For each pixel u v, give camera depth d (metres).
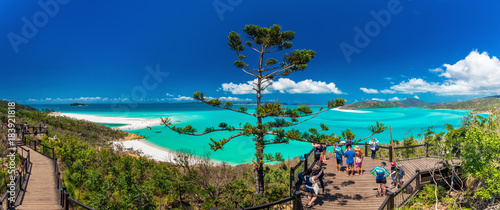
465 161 8.52
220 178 13.01
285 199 7.92
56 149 20.33
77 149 21.06
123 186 11.84
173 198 12.80
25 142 24.56
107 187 11.79
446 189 10.49
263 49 14.12
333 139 11.77
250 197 11.00
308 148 39.72
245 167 21.30
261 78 14.09
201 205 12.54
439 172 11.38
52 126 41.81
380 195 9.98
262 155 12.30
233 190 11.78
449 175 11.83
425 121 106.56
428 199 9.69
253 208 7.10
